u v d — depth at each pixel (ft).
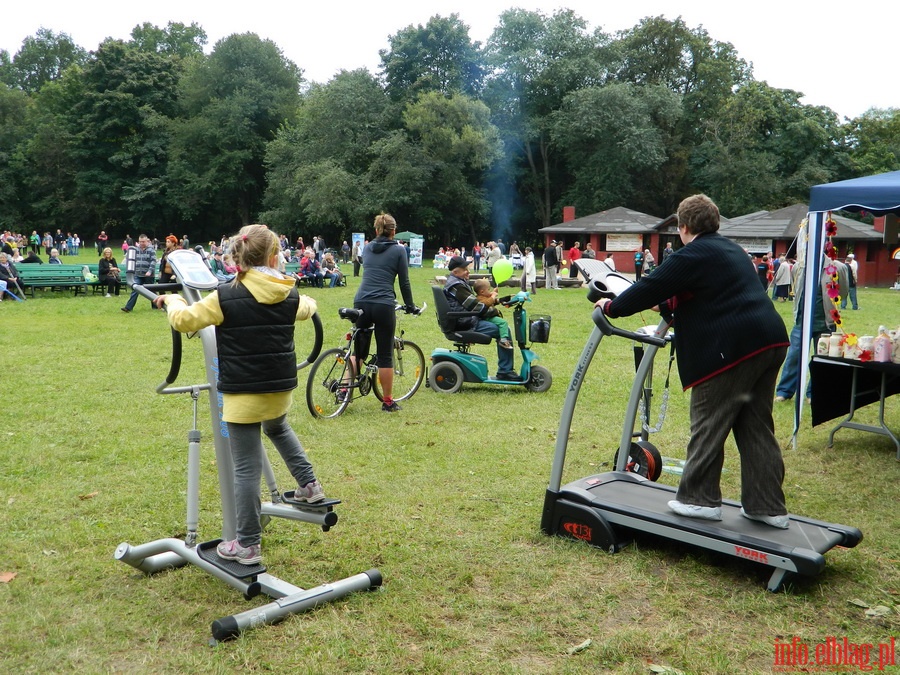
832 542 12.09
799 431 22.45
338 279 80.64
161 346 36.88
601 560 13.07
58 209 211.61
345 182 164.66
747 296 12.19
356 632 10.59
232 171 202.08
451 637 10.50
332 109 177.37
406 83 190.70
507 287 84.43
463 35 186.80
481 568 12.70
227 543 11.66
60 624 10.64
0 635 10.30
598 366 33.27
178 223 222.89
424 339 40.98
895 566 12.92
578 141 178.91
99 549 13.25
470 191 178.81
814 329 25.54
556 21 188.75
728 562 13.01
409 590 11.85
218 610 11.20
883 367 19.63
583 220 135.13
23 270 62.08
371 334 24.16
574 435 21.58
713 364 12.29
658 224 126.21
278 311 11.18
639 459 16.85
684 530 12.64
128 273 52.34
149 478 17.11
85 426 21.63
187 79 209.97
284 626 10.64
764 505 12.62
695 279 12.25
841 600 11.69
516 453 19.67
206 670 9.59
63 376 29.12
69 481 16.81
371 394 26.84
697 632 10.71
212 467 18.02
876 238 108.47
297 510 12.48
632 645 10.28
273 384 11.12
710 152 173.17
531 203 202.59
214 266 67.21
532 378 27.78
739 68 195.72
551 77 185.06
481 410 24.61
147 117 206.08
